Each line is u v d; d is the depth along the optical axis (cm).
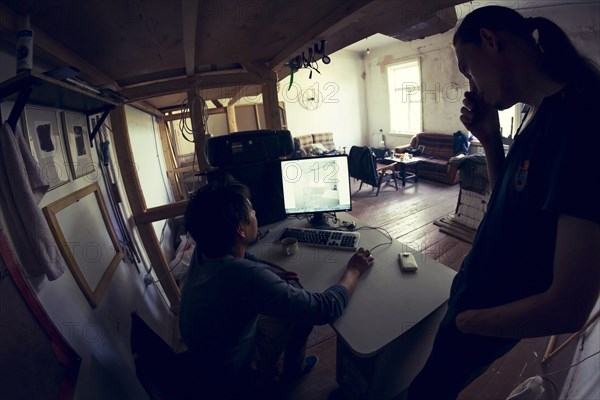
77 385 100
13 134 88
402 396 136
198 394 107
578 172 54
